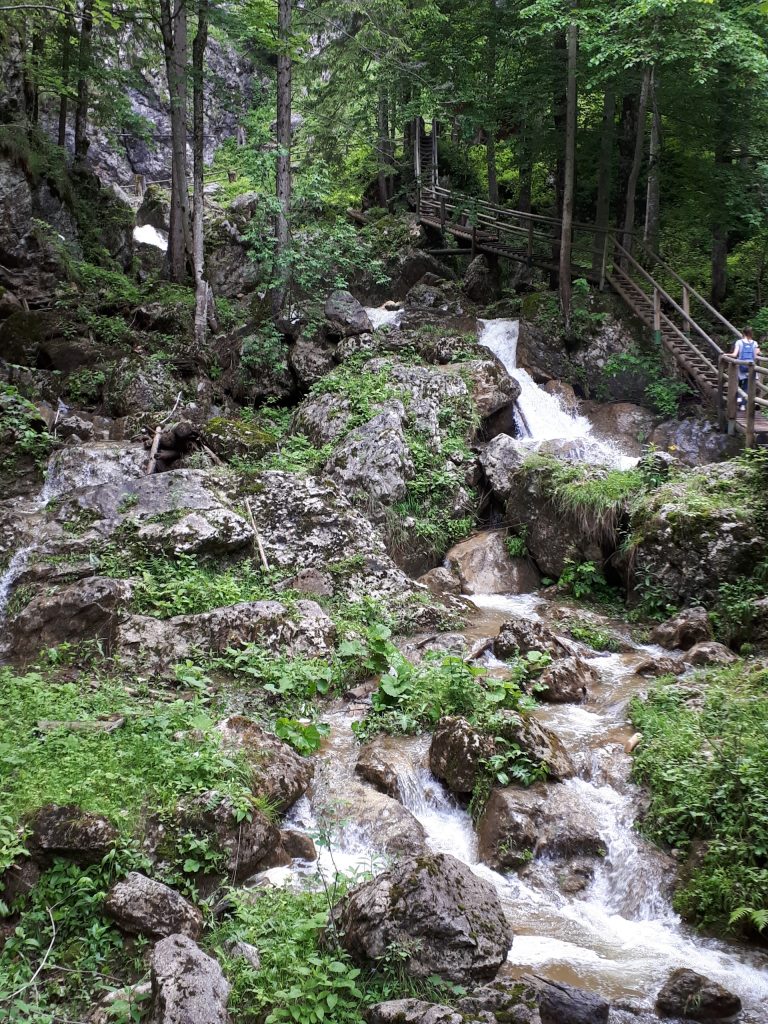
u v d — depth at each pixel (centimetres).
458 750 763
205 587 1039
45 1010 498
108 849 589
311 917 577
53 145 2138
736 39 1695
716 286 2216
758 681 885
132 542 1102
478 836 719
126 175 3644
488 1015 489
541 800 727
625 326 1956
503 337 1952
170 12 2027
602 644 1101
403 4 2122
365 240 2402
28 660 914
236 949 543
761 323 2002
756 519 1158
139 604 986
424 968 518
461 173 2992
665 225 2467
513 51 2130
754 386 1416
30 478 1323
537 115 2175
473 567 1331
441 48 2214
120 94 2316
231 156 2103
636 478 1346
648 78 1977
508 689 875
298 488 1224
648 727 821
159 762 682
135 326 1847
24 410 1448
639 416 1744
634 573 1215
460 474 1455
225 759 696
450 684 870
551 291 2100
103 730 729
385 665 952
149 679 884
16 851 571
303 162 2386
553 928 626
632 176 2067
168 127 3819
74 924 556
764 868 637
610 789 762
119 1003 488
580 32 1877
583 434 1720
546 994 519
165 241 2914
